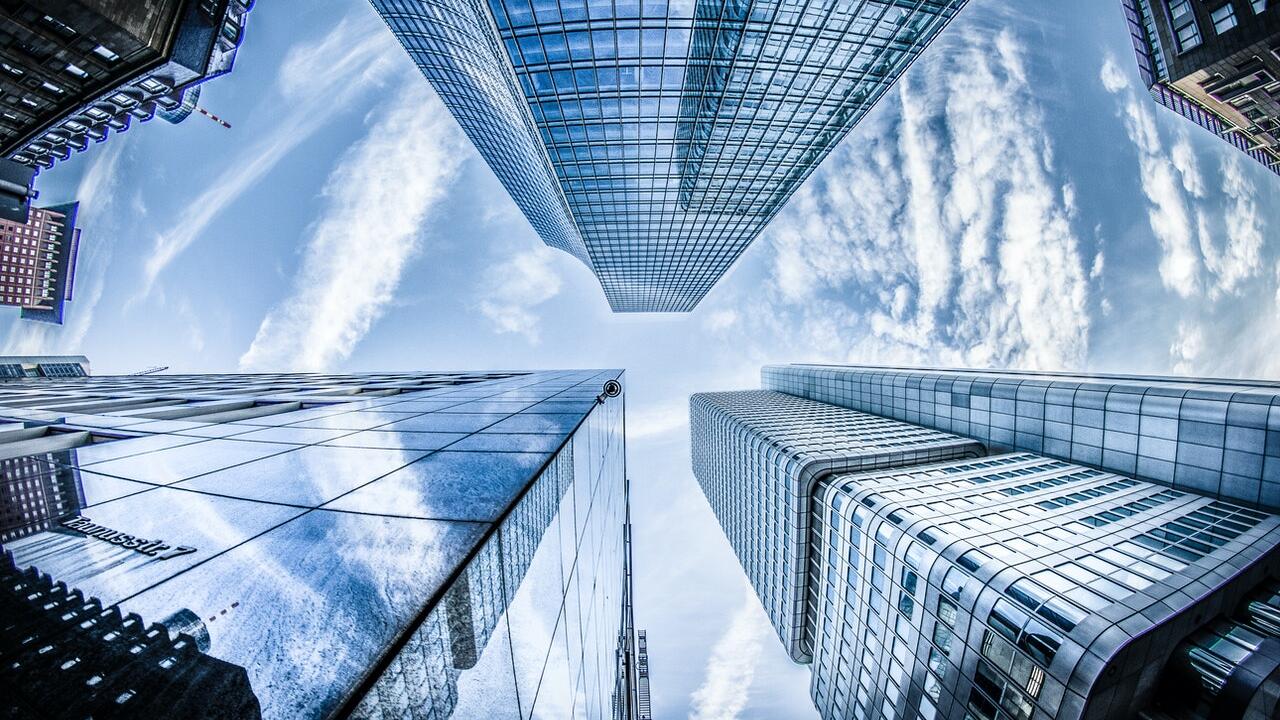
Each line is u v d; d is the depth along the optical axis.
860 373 80.25
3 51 31.55
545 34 32.44
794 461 51.38
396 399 16.11
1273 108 46.06
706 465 102.25
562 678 7.68
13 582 3.64
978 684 26.55
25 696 2.72
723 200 59.53
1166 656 22.27
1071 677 21.83
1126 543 28.28
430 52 58.75
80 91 35.94
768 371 125.50
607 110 40.66
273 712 2.96
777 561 56.00
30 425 11.08
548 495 7.54
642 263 90.62
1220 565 25.02
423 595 4.05
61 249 156.62
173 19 33.00
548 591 7.21
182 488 5.94
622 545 24.64
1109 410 40.41
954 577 28.97
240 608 3.62
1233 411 32.47
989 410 53.00
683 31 32.53
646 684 41.53
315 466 7.04
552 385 22.31
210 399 19.28
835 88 39.53
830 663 45.31
